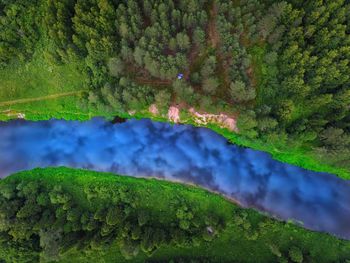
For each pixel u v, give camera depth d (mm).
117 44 61344
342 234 62250
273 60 58625
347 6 53969
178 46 59906
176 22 59062
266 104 61281
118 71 62031
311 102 59281
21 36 65375
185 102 62969
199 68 62406
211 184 65375
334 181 64250
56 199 64188
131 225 61531
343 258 60969
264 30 58031
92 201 65438
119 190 64312
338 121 59625
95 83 64562
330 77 56219
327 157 60281
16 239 61469
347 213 62938
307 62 56125
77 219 62625
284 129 59500
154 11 57250
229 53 59594
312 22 55312
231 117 63312
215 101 61719
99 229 61969
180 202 64125
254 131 60344
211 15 61469
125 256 60062
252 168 65812
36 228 61062
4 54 64688
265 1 57875
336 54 54250
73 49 61531
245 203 64250
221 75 61969
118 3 59469
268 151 65125
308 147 62219
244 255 62344
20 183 65750
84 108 66125
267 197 64375
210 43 62281
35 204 63938
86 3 58156
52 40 64625
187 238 61406
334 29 54250
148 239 59188
